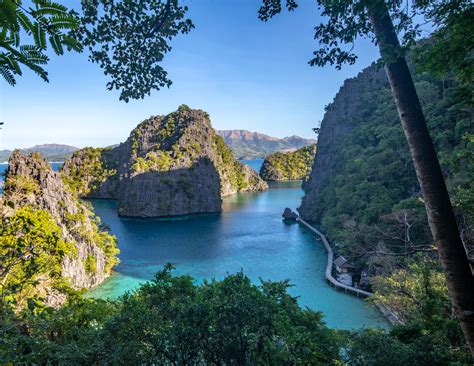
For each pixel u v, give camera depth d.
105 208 127.44
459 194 18.27
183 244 70.31
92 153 166.75
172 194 112.19
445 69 6.39
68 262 38.69
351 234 40.81
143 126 153.88
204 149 133.38
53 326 11.60
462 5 5.18
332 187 79.44
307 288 42.09
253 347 11.94
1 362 6.48
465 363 13.83
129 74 6.13
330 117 106.69
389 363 13.60
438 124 47.69
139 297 16.45
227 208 128.25
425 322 19.30
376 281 30.69
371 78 96.25
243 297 12.70
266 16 6.04
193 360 12.70
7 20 2.05
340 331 19.00
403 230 34.22
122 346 11.30
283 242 69.50
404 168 54.53
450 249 4.96
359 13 5.15
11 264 6.68
